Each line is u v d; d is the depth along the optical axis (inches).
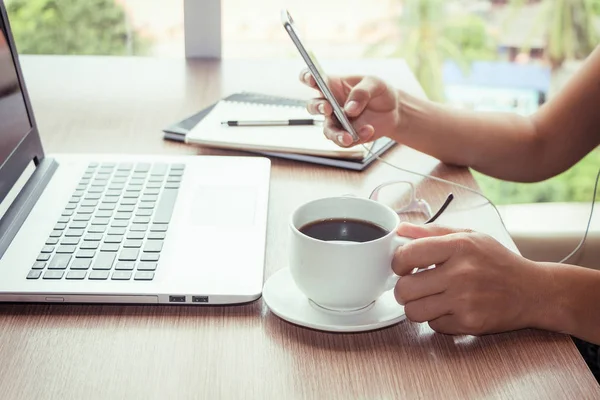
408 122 38.2
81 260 25.6
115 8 165.6
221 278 24.9
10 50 31.5
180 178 32.9
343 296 22.9
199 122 40.9
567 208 49.6
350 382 20.8
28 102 33.2
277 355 22.0
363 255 22.2
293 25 29.6
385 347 22.6
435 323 23.3
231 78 52.4
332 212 25.1
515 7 193.5
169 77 52.1
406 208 32.1
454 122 39.3
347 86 38.4
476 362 21.9
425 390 20.5
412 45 208.7
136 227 28.1
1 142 29.4
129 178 32.7
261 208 30.3
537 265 25.0
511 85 198.5
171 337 22.7
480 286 23.2
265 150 37.4
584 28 189.3
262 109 42.9
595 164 165.3
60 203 30.0
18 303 24.3
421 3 204.4
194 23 58.0
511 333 23.7
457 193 34.4
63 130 40.8
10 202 29.4
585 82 41.3
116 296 23.9
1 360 21.4
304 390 20.4
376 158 38.4
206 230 28.1
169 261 25.8
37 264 25.2
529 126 41.2
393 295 25.3
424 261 23.4
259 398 20.0
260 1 183.2
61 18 161.3
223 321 23.7
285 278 25.9
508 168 40.2
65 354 21.7
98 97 47.1
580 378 21.2
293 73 54.3
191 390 20.2
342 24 200.8
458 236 24.2
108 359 21.5
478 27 202.1
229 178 33.2
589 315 24.2
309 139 38.2
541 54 194.7
